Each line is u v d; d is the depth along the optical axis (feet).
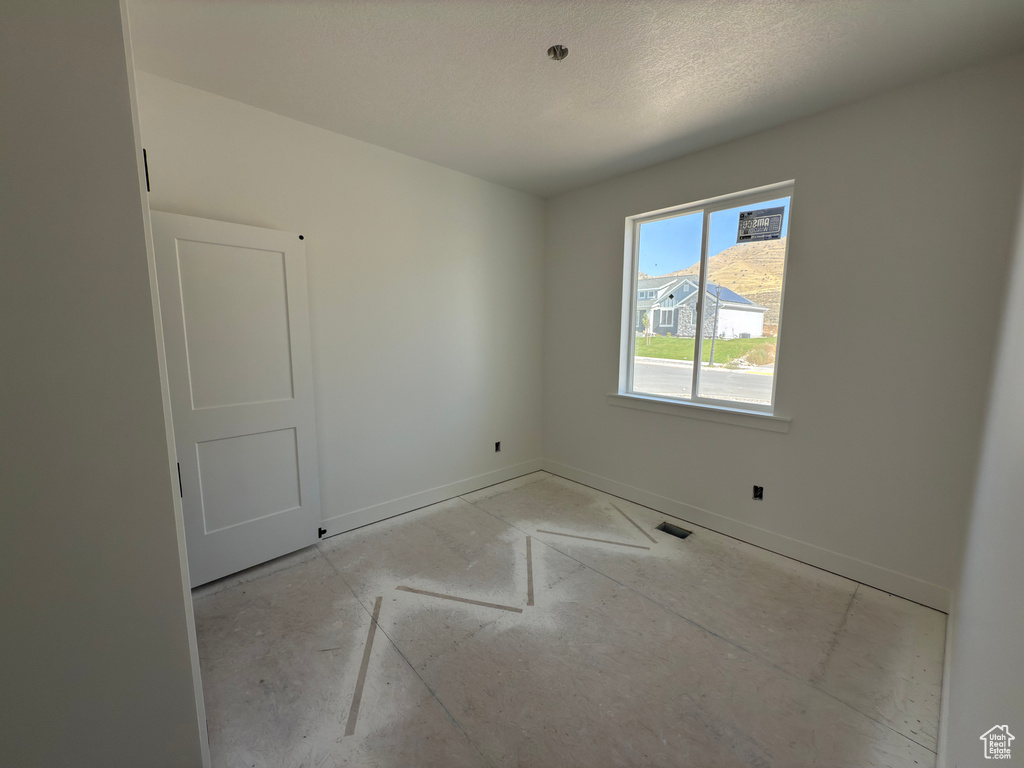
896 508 6.70
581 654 5.56
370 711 4.73
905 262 6.35
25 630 2.84
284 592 6.89
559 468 12.57
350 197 8.38
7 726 2.86
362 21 5.00
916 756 4.17
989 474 3.91
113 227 2.88
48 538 2.85
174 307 6.41
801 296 7.42
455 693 4.97
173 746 3.42
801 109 6.91
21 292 2.66
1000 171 5.51
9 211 2.60
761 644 5.71
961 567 5.40
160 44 5.44
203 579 6.97
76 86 2.71
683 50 5.47
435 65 5.87
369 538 8.71
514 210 11.37
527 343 12.23
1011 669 1.84
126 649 3.16
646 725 4.55
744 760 4.17
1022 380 2.56
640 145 8.40
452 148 8.71
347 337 8.64
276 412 7.60
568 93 6.54
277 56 5.70
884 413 6.71
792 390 7.66
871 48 5.34
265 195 7.34
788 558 7.91
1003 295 5.09
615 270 10.52
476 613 6.37
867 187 6.61
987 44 5.20
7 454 2.70
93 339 2.88
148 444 3.11
